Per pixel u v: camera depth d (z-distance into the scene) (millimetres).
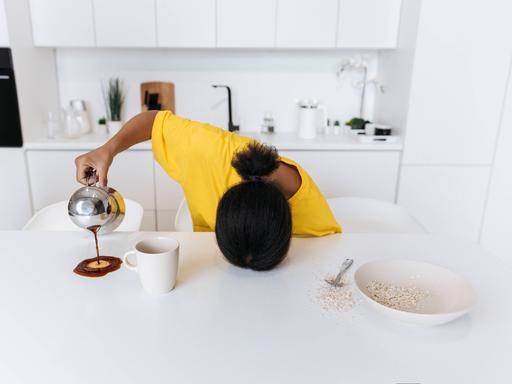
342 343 802
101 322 851
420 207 2682
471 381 710
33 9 2432
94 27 2467
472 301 862
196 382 699
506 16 2381
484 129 2562
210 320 863
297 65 2898
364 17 2533
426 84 2463
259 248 951
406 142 2557
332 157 2566
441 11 2348
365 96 2998
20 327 832
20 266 1082
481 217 2727
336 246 1229
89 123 2881
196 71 2875
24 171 2477
